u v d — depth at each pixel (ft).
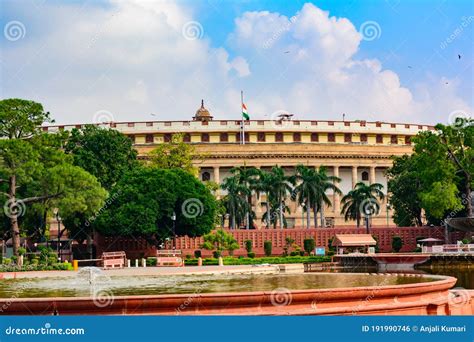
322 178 301.84
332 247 281.13
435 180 250.37
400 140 414.41
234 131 390.01
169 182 234.79
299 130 395.75
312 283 94.32
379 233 285.84
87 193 203.72
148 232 229.66
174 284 103.76
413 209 291.79
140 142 388.16
